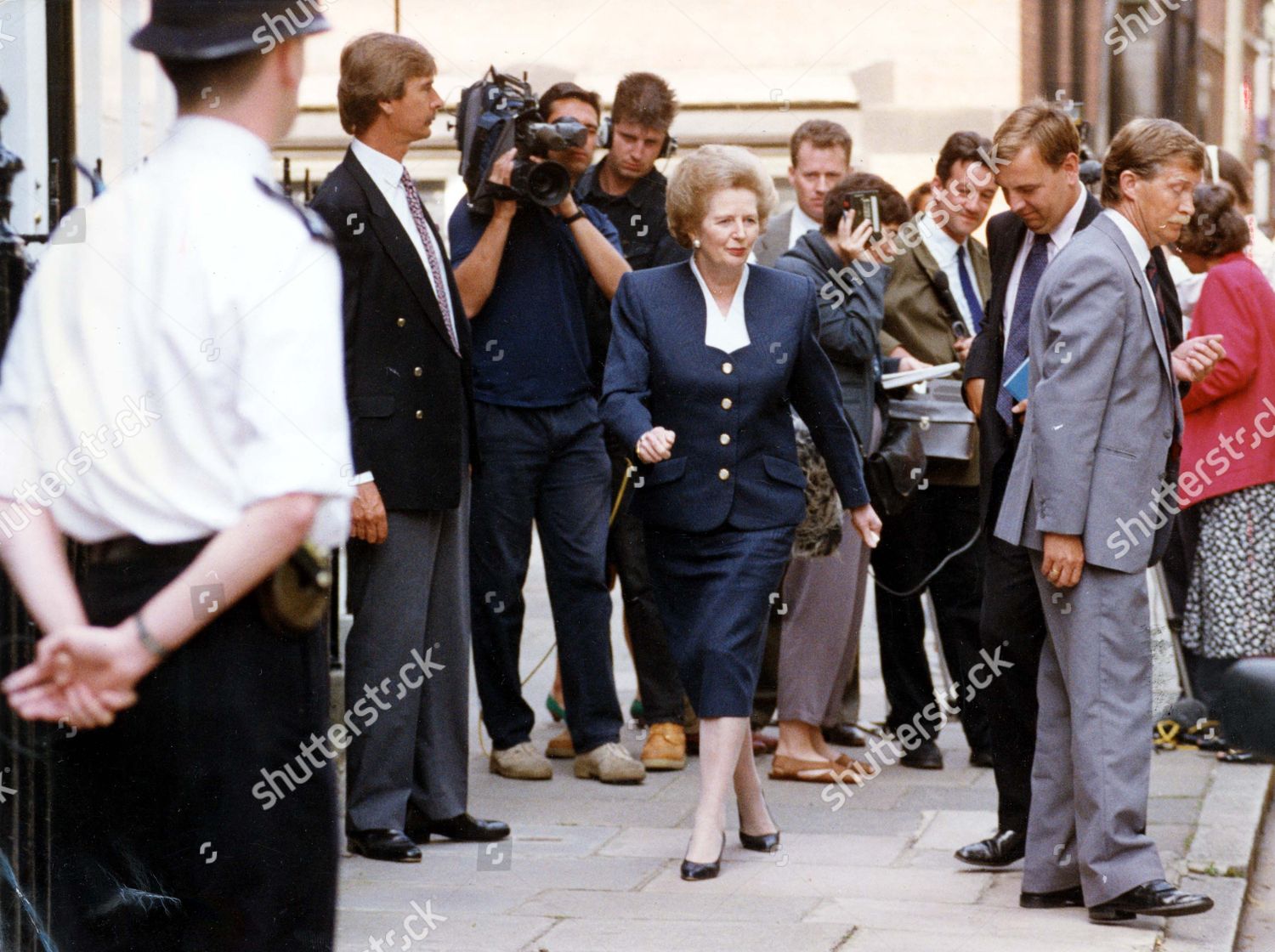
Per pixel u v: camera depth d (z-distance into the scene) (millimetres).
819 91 7742
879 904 4062
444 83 7012
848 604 5461
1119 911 3887
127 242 2064
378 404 4297
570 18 7176
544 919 3910
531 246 5258
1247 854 4555
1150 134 3906
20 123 2797
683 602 4355
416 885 4195
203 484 2031
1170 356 3998
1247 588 5762
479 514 5328
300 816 2117
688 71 7613
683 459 4270
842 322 5172
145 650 2010
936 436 5445
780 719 5551
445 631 4566
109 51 2799
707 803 4305
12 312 2494
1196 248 5867
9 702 2068
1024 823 4406
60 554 2066
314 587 2088
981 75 7961
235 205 2061
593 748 5488
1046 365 3898
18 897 2516
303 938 2135
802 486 4355
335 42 5773
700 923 3891
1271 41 14188
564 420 5320
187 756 2062
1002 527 4027
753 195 4266
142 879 2125
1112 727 3883
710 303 4324
